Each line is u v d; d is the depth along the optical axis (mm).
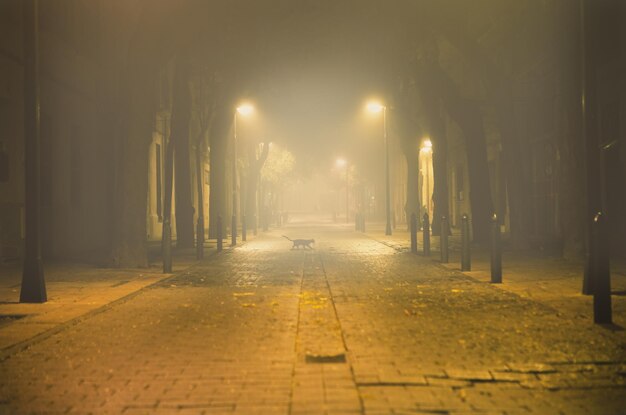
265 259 21969
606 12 20062
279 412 5359
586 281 11680
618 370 6535
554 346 7590
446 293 12406
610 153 20344
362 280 15008
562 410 5367
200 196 31047
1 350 7672
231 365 6965
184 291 13469
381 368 6668
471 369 6602
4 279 15891
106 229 28562
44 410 5551
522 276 14789
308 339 8164
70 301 11805
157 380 6426
